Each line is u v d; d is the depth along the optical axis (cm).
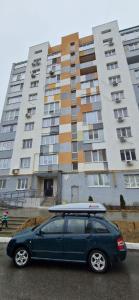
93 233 546
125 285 441
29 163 2569
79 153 2403
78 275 499
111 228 547
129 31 3170
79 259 533
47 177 2550
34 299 385
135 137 2258
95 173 2241
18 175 2538
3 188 2538
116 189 2095
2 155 2762
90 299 385
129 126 2333
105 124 2438
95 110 2589
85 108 2655
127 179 2120
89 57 3188
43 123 2773
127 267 554
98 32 3219
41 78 3198
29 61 3497
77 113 2661
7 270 534
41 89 3072
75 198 2206
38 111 2881
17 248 584
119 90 2594
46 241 567
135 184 2072
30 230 622
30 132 2758
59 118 2717
